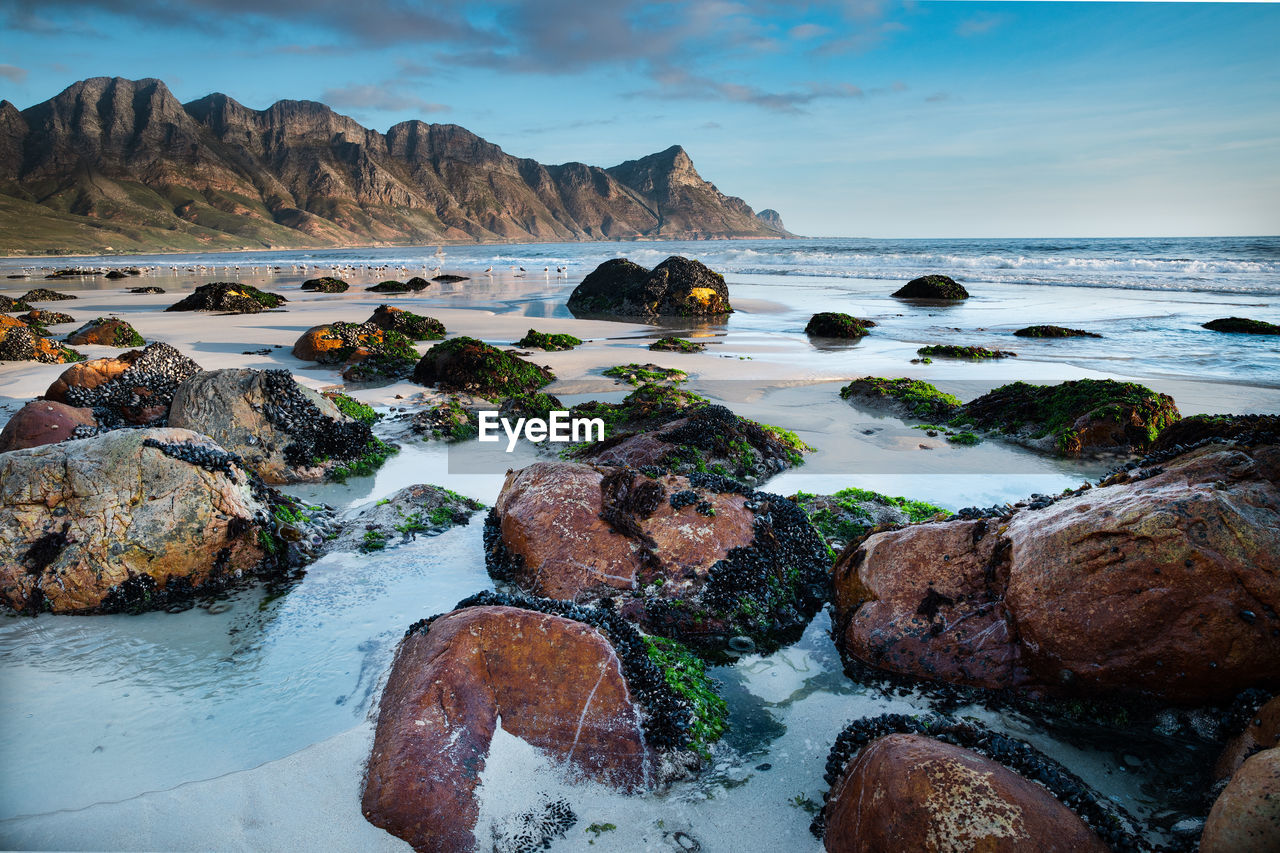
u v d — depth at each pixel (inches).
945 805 145.8
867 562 253.4
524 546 281.7
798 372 697.6
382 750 173.8
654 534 274.8
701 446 420.2
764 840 166.6
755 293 1545.3
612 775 181.2
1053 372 680.4
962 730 177.9
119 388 511.8
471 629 195.2
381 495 394.6
